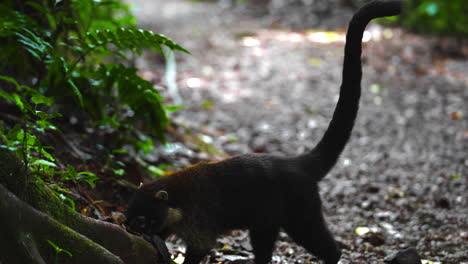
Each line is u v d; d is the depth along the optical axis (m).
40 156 4.56
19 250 3.04
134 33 4.76
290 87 11.55
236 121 9.59
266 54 13.84
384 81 11.83
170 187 4.15
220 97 10.74
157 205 4.05
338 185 7.14
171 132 7.72
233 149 8.34
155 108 5.75
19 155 3.50
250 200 4.15
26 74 5.70
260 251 4.26
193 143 7.83
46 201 3.48
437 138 8.89
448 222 5.85
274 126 9.46
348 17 17.33
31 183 3.46
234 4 20.45
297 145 8.68
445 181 7.09
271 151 8.38
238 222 4.20
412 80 11.88
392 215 6.07
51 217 3.37
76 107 6.04
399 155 8.25
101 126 5.57
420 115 9.99
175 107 5.80
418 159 8.05
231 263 4.49
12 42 5.35
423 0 14.75
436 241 5.33
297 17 17.64
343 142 4.52
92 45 4.91
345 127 4.49
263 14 18.58
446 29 14.61
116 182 5.22
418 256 4.59
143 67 11.74
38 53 4.84
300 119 9.84
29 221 3.16
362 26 4.30
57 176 4.48
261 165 4.23
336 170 7.74
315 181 4.38
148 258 3.77
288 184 4.21
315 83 11.81
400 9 4.23
